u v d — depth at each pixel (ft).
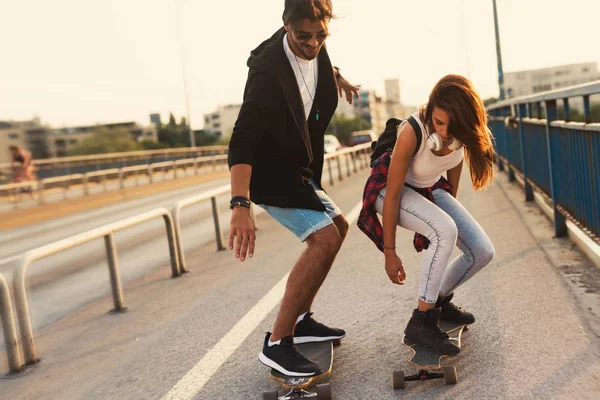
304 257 10.40
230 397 10.71
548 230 21.65
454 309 11.74
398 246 22.36
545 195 22.93
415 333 10.46
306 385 9.97
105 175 82.94
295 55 10.48
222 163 120.98
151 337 15.11
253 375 11.57
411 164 10.49
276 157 10.51
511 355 10.87
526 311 13.19
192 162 105.70
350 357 11.75
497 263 17.66
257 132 10.16
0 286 13.73
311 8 9.84
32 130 478.18
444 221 10.36
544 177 23.97
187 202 23.50
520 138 29.84
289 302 10.27
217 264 23.58
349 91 12.82
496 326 12.48
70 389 12.28
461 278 11.29
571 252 18.02
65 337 16.28
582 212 16.60
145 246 32.09
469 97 9.46
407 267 18.89
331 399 9.75
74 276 26.05
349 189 47.55
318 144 11.30
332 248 10.40
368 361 11.44
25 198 65.41
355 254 21.86
